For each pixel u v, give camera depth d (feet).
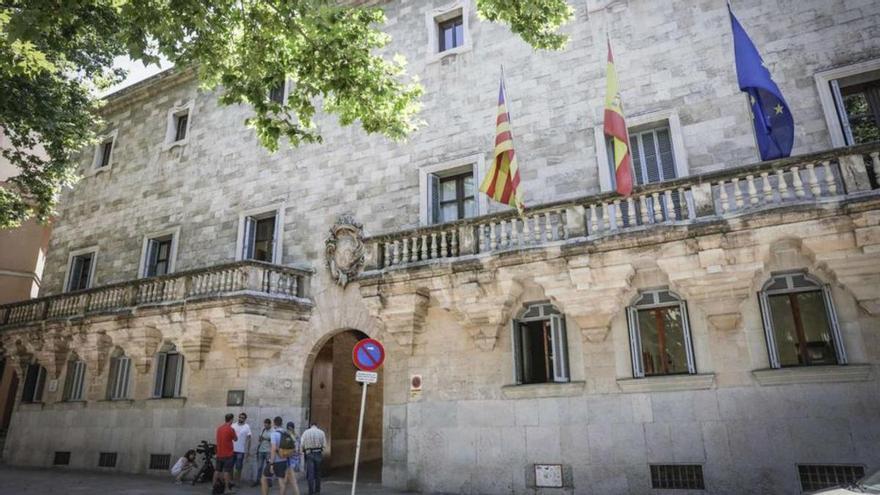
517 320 46.68
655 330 41.63
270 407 55.72
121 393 66.59
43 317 72.49
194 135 74.13
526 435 43.62
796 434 35.63
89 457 65.92
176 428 59.82
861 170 33.91
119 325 63.05
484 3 39.63
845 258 34.68
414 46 60.59
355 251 56.39
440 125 56.49
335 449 68.23
